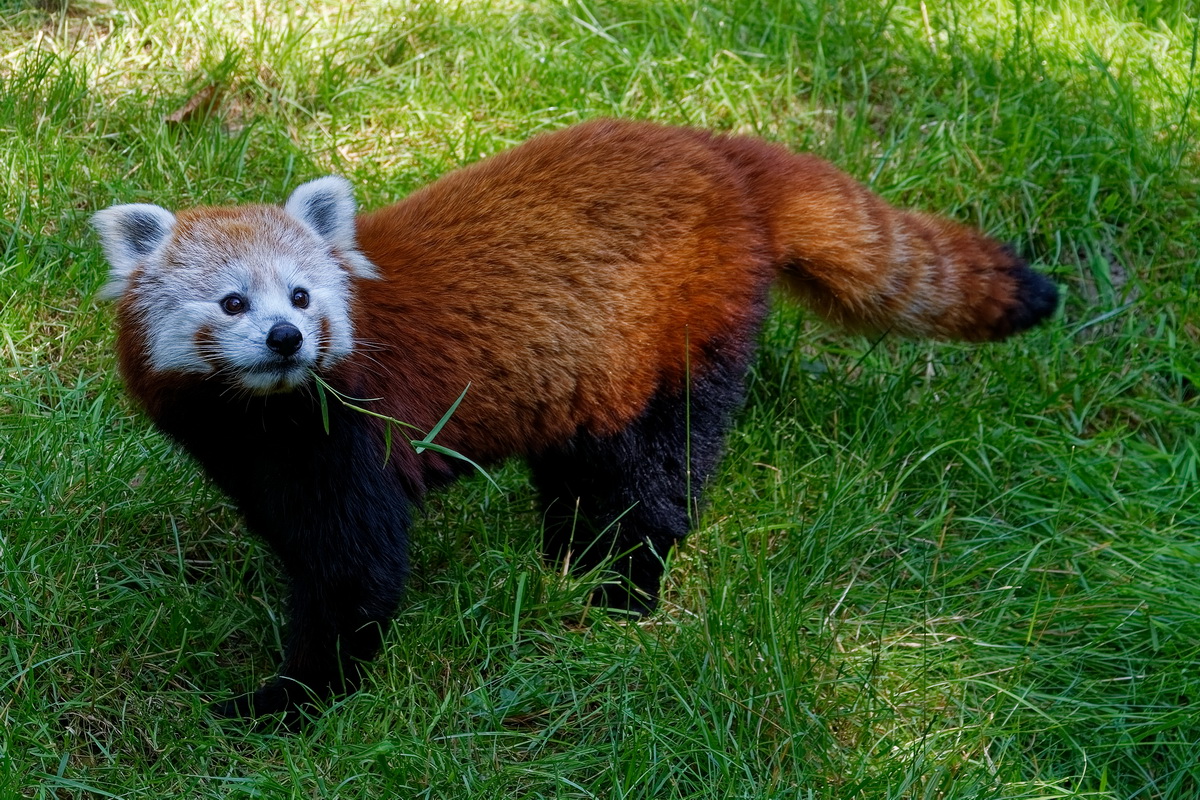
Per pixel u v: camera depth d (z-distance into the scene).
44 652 4.00
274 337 3.62
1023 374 5.67
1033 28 6.96
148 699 3.96
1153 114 6.68
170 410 3.94
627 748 3.82
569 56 6.60
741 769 3.77
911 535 4.89
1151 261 6.09
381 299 4.10
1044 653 4.45
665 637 4.33
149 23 6.57
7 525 4.35
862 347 5.78
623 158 4.52
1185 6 7.33
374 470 4.05
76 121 6.07
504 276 4.25
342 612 4.12
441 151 6.18
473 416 4.28
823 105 6.70
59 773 3.61
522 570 4.51
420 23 6.79
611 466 4.63
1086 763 4.04
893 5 7.04
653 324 4.41
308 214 4.07
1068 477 5.14
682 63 6.62
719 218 4.53
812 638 4.30
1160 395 5.77
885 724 4.09
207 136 6.03
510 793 3.77
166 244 3.90
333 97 6.39
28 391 4.91
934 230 5.11
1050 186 6.30
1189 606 4.48
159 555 4.50
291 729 4.10
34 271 5.34
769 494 4.99
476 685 4.16
